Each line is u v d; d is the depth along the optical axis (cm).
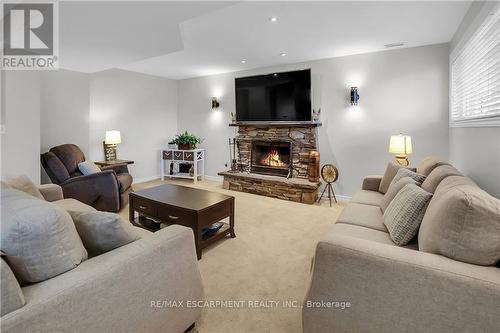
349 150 447
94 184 359
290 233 306
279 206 414
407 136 364
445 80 371
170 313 140
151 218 291
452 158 352
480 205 116
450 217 122
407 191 187
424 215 160
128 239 133
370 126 427
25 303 89
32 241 97
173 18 241
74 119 465
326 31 328
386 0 250
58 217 105
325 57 447
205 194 305
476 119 249
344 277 127
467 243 117
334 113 454
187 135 612
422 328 113
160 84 630
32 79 354
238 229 318
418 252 125
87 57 368
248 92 513
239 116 530
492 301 102
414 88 392
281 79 473
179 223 258
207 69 547
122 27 263
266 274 220
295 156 490
